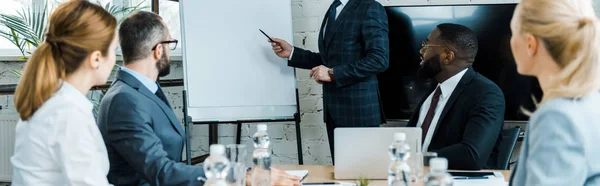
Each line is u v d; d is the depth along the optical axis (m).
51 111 1.69
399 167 1.77
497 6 3.78
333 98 3.61
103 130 2.18
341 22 3.55
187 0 3.68
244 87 3.70
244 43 3.71
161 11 4.39
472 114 2.71
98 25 1.78
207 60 3.68
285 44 3.68
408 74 3.90
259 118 3.71
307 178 2.34
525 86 3.78
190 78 3.67
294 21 4.05
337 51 3.56
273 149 4.23
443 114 2.79
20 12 4.48
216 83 3.69
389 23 3.90
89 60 1.78
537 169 1.32
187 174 2.08
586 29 1.33
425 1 3.91
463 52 2.80
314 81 4.12
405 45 3.89
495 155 2.82
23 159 1.71
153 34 2.25
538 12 1.38
